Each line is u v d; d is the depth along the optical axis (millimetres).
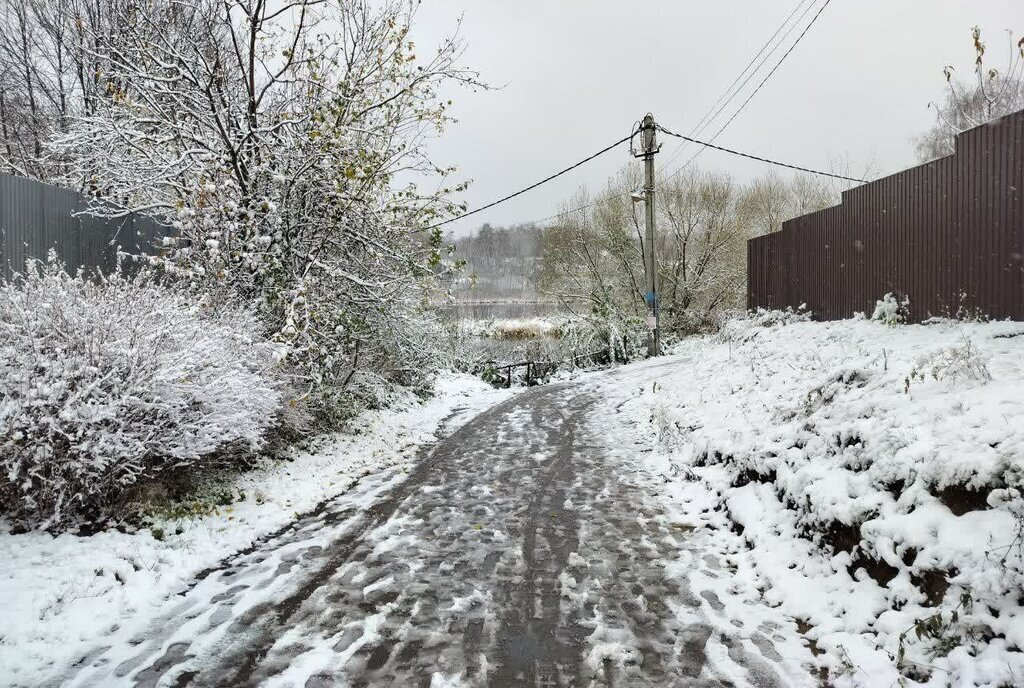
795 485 5934
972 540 3990
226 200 9422
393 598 4984
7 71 16969
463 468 9367
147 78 9406
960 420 4875
